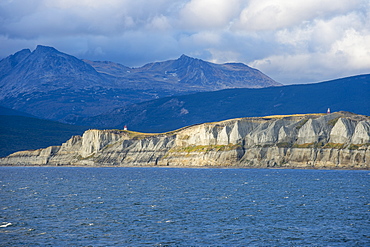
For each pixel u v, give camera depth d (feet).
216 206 424.87
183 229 327.47
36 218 367.86
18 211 401.29
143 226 337.52
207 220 357.00
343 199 463.01
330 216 368.89
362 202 441.68
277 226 334.24
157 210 403.75
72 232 320.09
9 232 320.09
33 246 286.66
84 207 422.82
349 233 311.68
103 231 322.55
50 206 429.38
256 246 283.79
